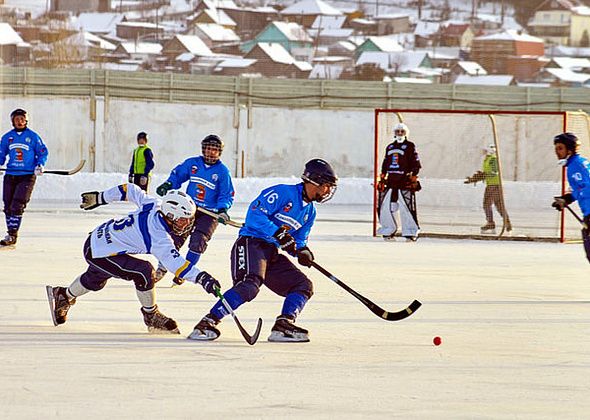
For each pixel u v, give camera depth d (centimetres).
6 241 3497
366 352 1766
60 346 1741
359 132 9200
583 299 2553
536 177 7281
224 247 3738
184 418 1277
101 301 2283
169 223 1781
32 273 2791
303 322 2100
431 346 1845
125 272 1844
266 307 2289
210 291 1764
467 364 1675
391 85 9244
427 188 6050
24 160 3497
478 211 5884
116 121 8850
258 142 9094
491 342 1903
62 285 2550
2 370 1536
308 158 9156
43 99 8681
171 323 1884
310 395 1420
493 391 1474
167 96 8950
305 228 1845
